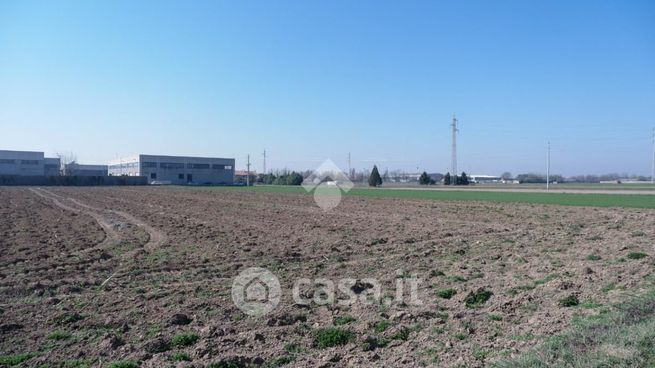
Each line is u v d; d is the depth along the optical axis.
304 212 30.03
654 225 21.03
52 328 7.50
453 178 100.25
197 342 6.81
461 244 16.23
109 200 42.78
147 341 6.70
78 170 118.88
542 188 74.94
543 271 11.28
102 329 7.44
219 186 91.81
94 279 10.84
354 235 18.73
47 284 10.33
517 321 7.58
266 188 77.06
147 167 106.38
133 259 13.34
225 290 9.80
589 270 10.82
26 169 103.31
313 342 6.78
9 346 6.73
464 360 5.95
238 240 17.19
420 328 7.34
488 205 35.75
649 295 8.45
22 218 25.72
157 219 25.31
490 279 10.68
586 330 6.52
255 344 6.71
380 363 6.00
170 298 9.17
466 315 7.95
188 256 13.81
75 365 6.06
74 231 19.97
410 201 41.22
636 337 5.98
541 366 5.40
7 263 12.76
